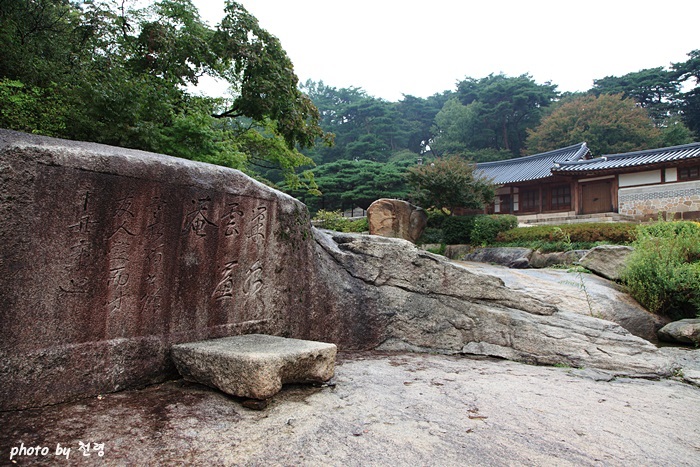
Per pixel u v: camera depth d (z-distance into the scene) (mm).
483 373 4496
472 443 2666
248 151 13516
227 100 11492
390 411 3129
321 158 42719
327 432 2699
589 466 2463
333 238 6051
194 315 3658
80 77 6848
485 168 29906
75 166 2852
